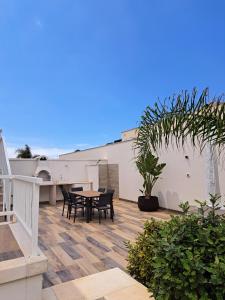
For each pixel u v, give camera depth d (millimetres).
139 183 9258
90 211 6375
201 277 1554
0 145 5668
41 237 4816
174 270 1651
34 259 2182
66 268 3320
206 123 2168
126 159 10102
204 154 6047
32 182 2410
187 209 2234
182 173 7293
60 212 7543
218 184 5820
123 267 3342
